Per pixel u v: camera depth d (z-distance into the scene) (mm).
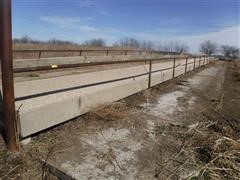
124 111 4789
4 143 3010
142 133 3883
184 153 3240
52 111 3402
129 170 2785
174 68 10117
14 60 9891
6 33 2506
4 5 2436
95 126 3953
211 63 30141
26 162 2746
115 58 20719
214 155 3117
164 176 2701
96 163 2879
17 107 3158
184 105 5910
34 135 3299
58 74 8297
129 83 5816
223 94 7926
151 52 31969
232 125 4531
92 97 4348
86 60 15711
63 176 2613
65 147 3168
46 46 21000
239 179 2658
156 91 7379
